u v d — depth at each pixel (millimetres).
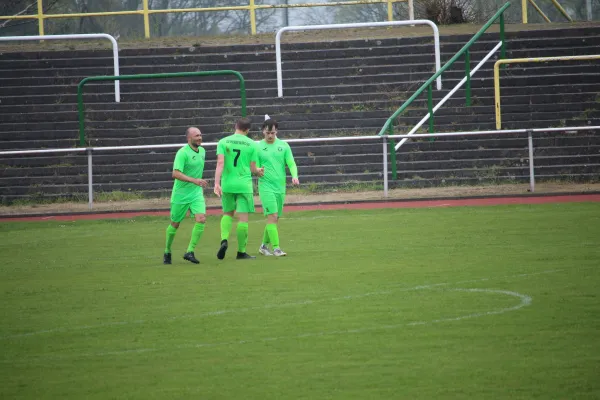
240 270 41219
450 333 27297
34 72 96500
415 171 78375
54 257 48250
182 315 31359
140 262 45375
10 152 70438
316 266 41406
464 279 36312
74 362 25547
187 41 107312
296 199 73312
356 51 97188
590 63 92875
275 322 29719
